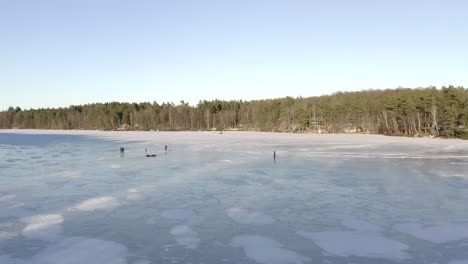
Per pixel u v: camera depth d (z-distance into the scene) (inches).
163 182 864.3
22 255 441.1
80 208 639.1
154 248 461.7
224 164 1168.8
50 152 1633.9
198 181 876.0
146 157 1393.9
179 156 1424.7
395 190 762.8
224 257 434.9
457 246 461.4
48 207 645.3
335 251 450.3
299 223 555.2
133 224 553.0
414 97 3097.9
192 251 452.4
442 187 788.0
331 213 602.5
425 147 1791.3
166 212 614.2
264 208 634.8
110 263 418.6
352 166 1105.4
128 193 749.3
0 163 1228.5
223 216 591.2
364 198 696.4
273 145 1980.8
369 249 455.5
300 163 1183.6
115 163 1212.5
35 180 896.3
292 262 420.5
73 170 1056.2
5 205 659.4
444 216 580.1
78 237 499.8
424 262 418.0
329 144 2030.0
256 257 434.3
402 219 567.2
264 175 954.1
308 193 741.3
